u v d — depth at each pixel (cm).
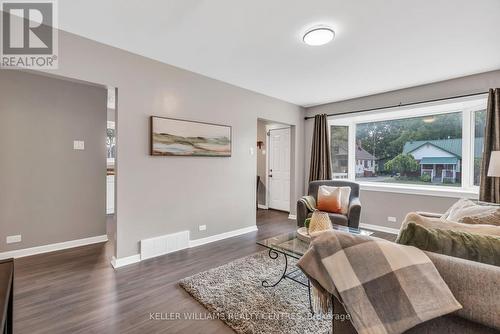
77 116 327
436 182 390
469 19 204
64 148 317
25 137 290
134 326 171
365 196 440
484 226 125
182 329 169
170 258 290
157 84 293
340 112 468
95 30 229
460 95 339
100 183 347
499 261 100
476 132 352
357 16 202
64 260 281
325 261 102
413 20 206
